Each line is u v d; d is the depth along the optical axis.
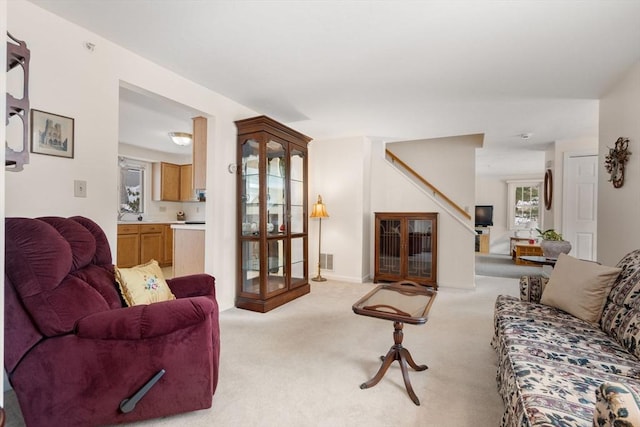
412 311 1.79
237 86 2.96
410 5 1.80
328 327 2.78
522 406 1.05
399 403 1.67
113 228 2.25
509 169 7.95
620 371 1.23
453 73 2.65
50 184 1.92
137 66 2.40
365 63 2.50
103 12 1.90
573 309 1.84
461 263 4.39
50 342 1.30
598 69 2.55
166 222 5.80
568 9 1.81
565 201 4.75
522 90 2.98
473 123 4.02
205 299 1.53
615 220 2.79
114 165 2.25
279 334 2.62
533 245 6.78
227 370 2.01
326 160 4.97
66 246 1.40
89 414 1.34
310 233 5.01
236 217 3.42
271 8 1.85
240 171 3.40
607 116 3.00
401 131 4.45
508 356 1.41
